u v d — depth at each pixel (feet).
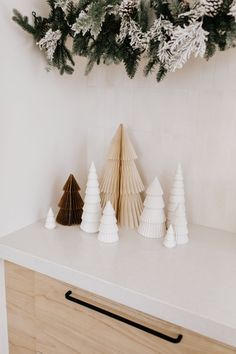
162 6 2.46
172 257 2.78
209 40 2.45
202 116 3.21
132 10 2.53
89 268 2.57
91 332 2.65
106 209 3.04
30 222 3.40
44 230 3.26
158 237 3.14
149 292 2.27
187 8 2.44
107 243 3.01
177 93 3.29
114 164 3.39
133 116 3.59
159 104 3.41
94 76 3.74
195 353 2.18
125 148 3.34
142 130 3.57
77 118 3.77
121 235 3.19
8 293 3.13
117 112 3.68
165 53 2.46
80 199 3.44
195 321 2.07
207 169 3.29
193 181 3.39
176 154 3.43
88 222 3.21
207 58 2.73
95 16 2.42
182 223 3.01
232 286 2.37
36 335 3.04
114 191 3.41
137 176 3.41
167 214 3.51
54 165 3.57
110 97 3.69
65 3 2.74
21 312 3.08
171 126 3.39
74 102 3.68
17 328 3.17
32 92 3.14
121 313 2.44
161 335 2.26
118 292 2.35
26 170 3.24
